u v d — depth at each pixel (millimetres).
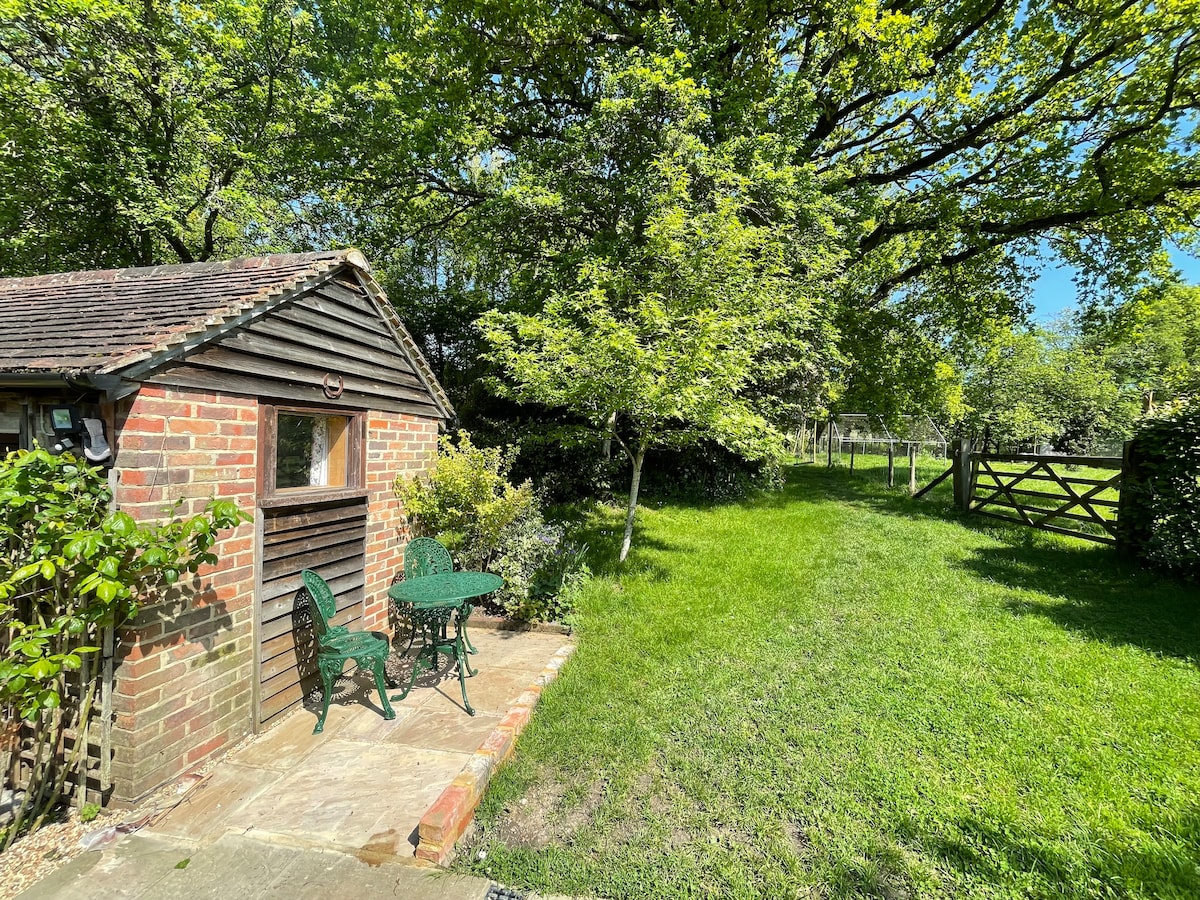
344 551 4094
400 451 4883
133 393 2426
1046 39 9617
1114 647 4297
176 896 2064
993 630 4652
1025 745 3025
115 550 2318
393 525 4773
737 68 9742
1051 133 10688
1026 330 14266
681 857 2275
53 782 2547
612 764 2914
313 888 2115
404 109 10508
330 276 3789
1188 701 3455
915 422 14430
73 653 2203
